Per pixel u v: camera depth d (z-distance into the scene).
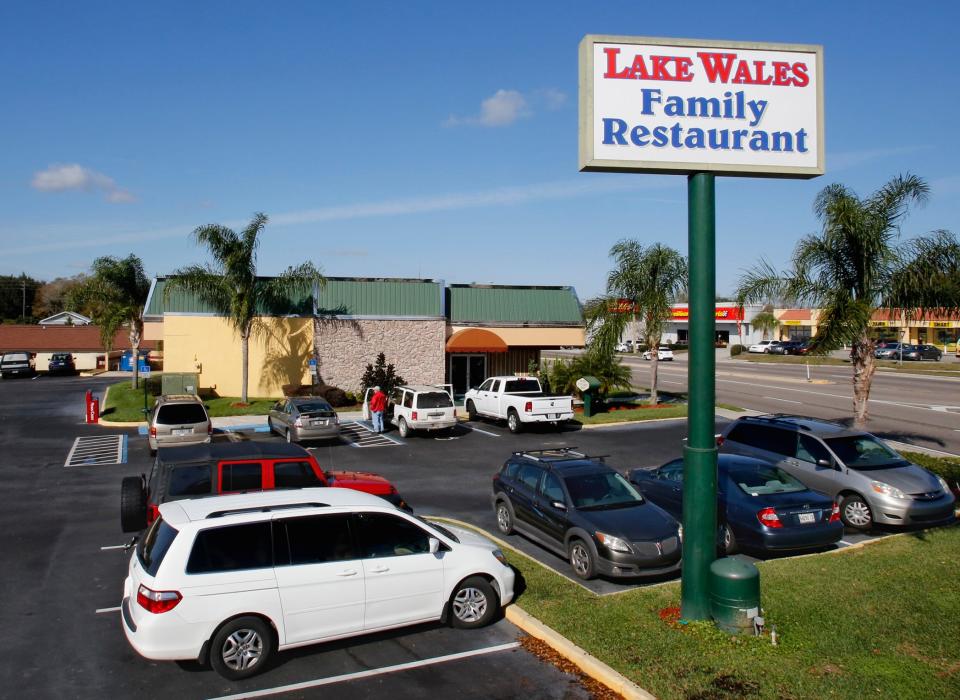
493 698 6.61
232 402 29.00
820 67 8.69
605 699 6.51
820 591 8.80
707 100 8.45
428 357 32.25
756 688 6.34
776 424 14.43
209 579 6.89
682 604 8.04
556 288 35.59
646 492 13.16
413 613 7.86
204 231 28.08
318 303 31.22
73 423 26.91
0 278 104.56
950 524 12.35
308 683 6.95
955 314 16.11
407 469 18.44
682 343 81.94
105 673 7.19
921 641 7.30
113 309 33.75
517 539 12.26
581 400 29.39
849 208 15.38
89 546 11.73
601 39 8.32
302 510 7.54
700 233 8.17
